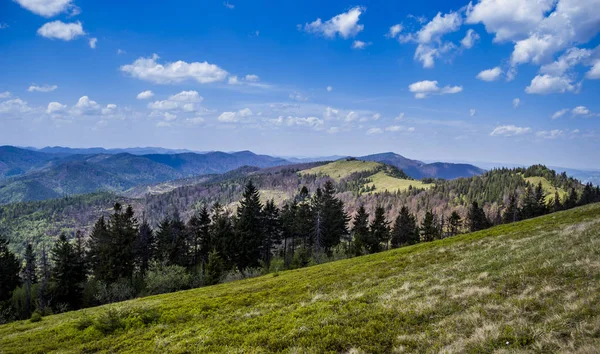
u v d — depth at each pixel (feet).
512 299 40.93
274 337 45.98
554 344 28.45
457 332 35.99
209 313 72.90
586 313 31.71
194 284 200.03
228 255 228.84
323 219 265.13
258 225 259.60
